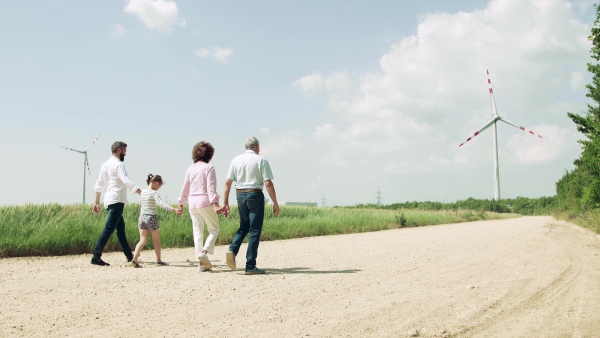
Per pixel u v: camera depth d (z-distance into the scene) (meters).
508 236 13.54
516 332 3.55
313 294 5.05
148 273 6.63
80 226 10.45
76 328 3.65
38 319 3.92
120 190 7.76
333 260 8.27
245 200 6.74
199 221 7.23
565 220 26.91
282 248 10.88
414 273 6.55
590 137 13.16
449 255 8.70
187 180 7.29
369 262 7.88
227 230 12.80
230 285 5.61
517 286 5.46
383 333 3.53
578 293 5.08
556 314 4.13
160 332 3.54
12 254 9.02
